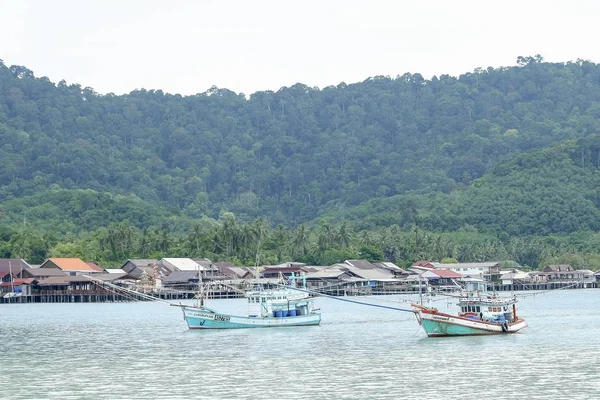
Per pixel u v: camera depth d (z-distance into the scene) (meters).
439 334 128.62
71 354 117.38
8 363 109.12
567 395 82.25
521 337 127.31
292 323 152.75
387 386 88.19
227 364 105.19
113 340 134.88
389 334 136.38
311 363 104.62
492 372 95.00
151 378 95.62
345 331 143.12
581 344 118.19
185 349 120.81
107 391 88.31
